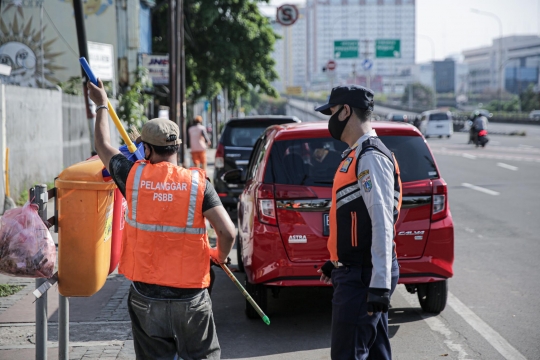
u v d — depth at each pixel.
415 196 5.75
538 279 7.68
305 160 5.84
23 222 3.74
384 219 3.33
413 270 5.74
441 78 185.62
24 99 12.99
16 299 6.66
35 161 13.64
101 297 6.79
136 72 21.95
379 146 3.51
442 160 25.14
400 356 5.22
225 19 30.09
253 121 12.89
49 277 3.88
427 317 6.26
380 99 169.62
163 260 3.46
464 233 10.65
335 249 3.59
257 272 5.74
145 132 3.58
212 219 3.50
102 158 3.65
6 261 3.73
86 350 5.22
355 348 3.52
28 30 19.97
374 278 3.30
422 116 50.91
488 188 16.39
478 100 169.12
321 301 6.94
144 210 3.47
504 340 5.58
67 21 22.00
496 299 6.85
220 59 30.02
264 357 5.25
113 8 22.72
